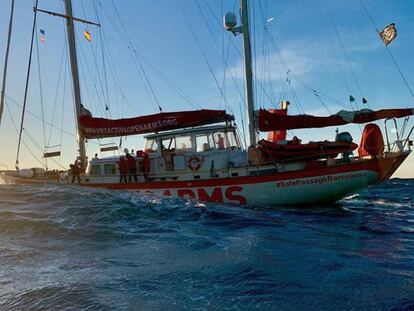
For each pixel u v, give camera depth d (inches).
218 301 157.3
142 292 163.6
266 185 552.1
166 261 217.9
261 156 565.6
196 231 320.8
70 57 731.4
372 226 402.6
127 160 597.0
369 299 166.2
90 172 617.6
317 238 319.0
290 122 553.6
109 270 195.6
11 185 546.3
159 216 377.7
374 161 553.0
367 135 561.3
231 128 613.3
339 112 555.5
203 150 605.0
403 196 816.9
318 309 153.6
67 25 739.4
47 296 154.8
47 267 199.3
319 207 566.6
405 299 166.7
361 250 274.8
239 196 553.9
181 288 171.0
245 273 195.3
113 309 143.6
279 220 417.4
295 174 550.9
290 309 152.5
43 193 458.0
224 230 336.2
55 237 274.8
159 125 607.8
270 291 171.3
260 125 558.6
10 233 281.1
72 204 395.5
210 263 214.2
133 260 219.1
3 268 195.9
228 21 626.2
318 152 551.8
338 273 205.3
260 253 245.0
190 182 562.6
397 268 222.5
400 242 315.6
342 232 361.4
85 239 273.0
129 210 386.0
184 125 608.7
